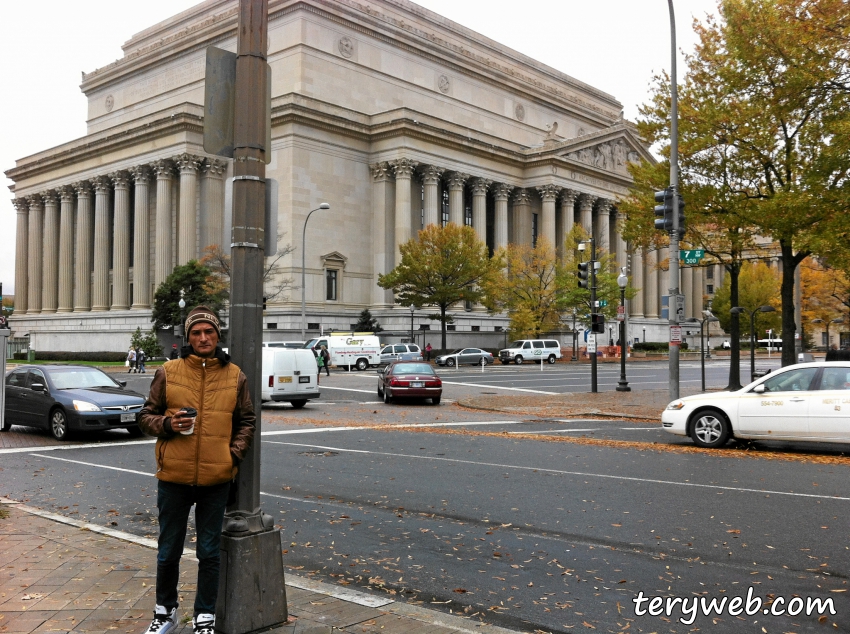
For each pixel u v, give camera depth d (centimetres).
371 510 1037
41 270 8388
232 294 576
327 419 2345
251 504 561
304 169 6600
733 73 2425
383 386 3083
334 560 804
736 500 1073
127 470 1384
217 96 585
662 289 9631
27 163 8262
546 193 7919
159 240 6862
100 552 785
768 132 2405
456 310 7225
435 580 736
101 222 7525
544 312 6944
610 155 8738
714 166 2584
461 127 7394
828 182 2231
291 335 6334
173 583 541
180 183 6788
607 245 8594
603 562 791
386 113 7075
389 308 6994
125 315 7012
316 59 7262
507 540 877
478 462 1435
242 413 543
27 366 2003
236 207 578
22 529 895
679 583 723
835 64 2098
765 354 9381
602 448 1633
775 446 1666
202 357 533
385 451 1592
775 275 9125
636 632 606
